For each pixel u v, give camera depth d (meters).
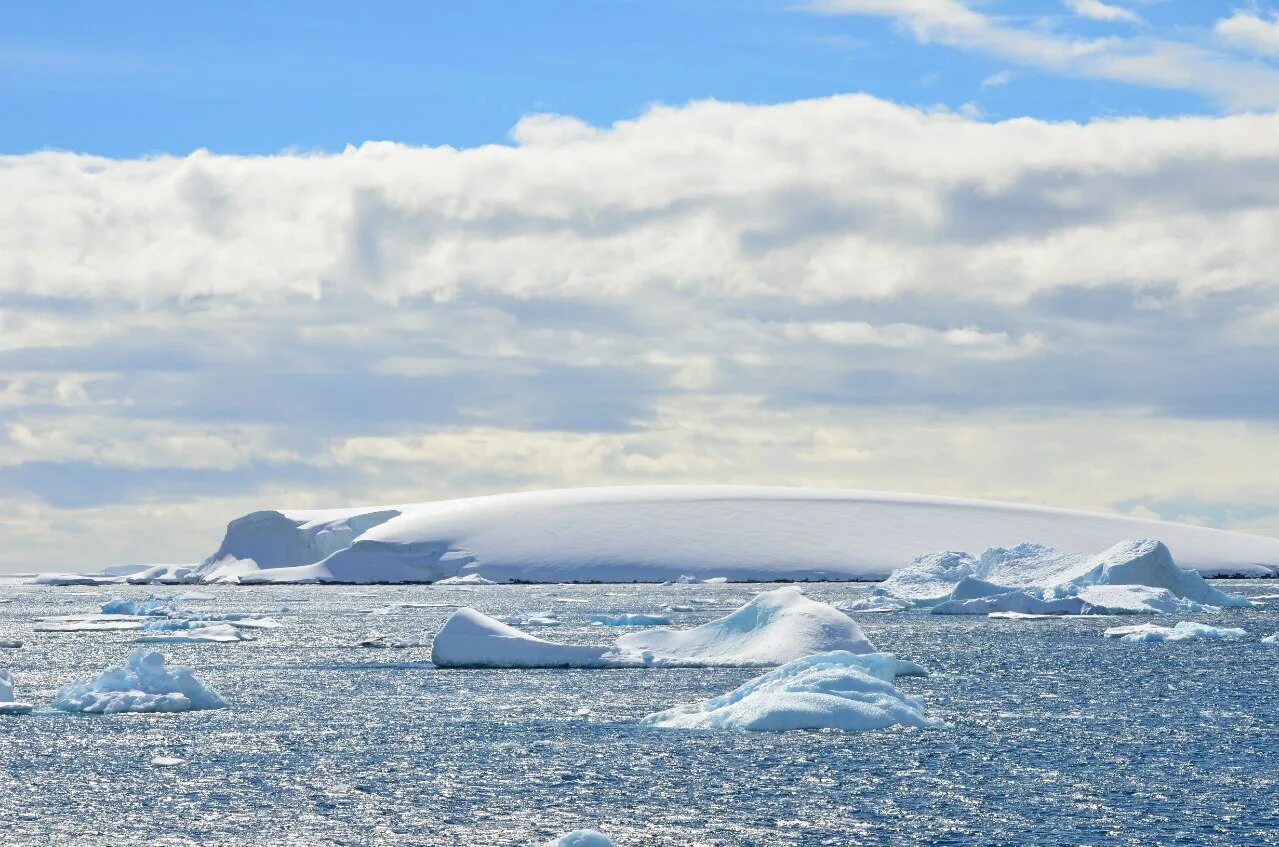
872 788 37.41
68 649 91.31
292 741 46.38
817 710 47.47
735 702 50.16
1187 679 64.06
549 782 38.75
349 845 32.25
